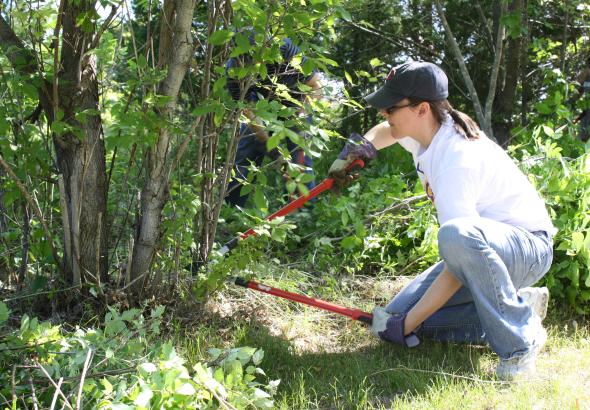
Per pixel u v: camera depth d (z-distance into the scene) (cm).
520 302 328
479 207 332
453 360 341
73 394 253
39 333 280
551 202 424
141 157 382
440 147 322
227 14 355
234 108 326
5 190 370
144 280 368
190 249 387
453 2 827
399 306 370
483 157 319
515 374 318
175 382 245
